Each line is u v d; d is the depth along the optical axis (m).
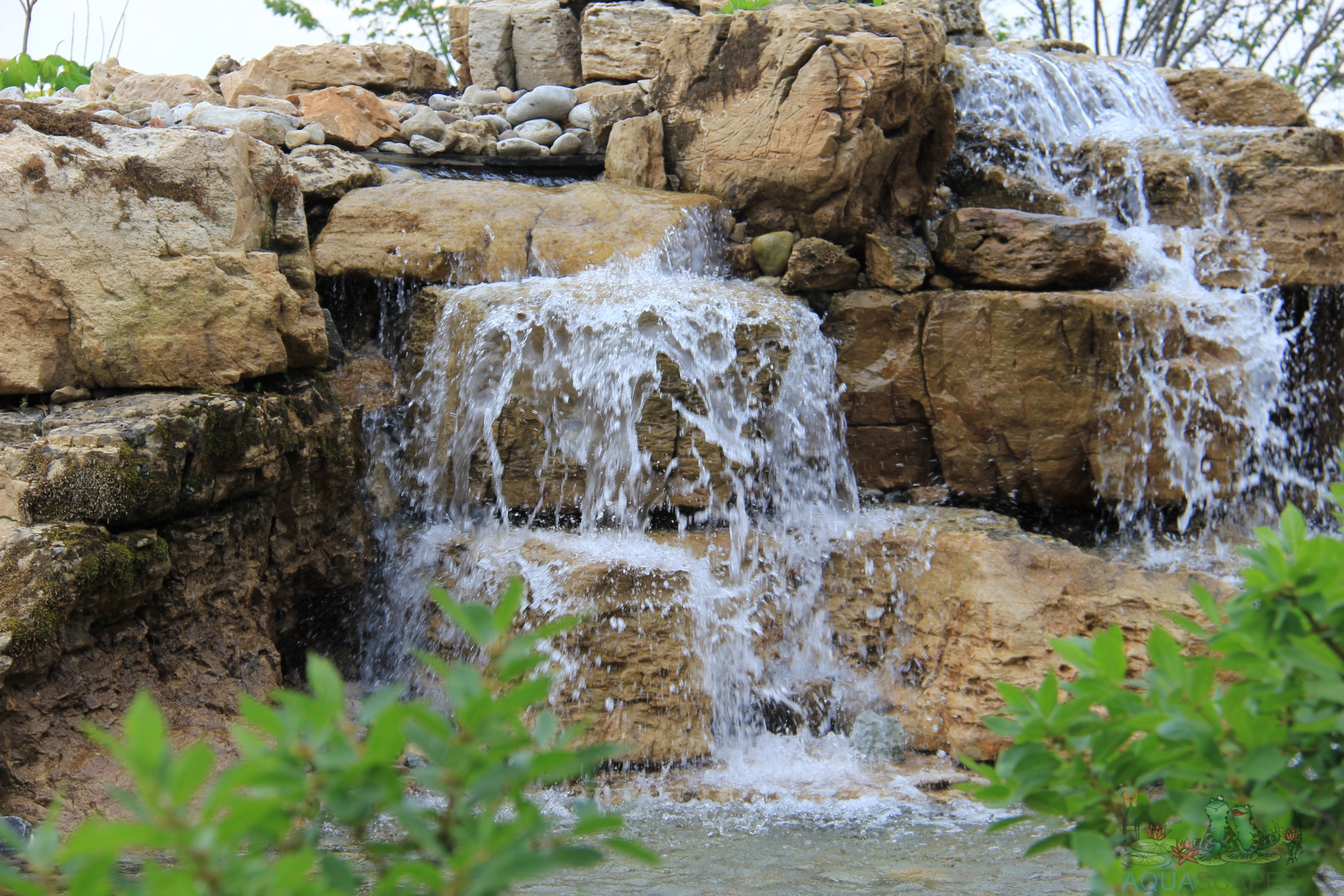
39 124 5.93
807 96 7.68
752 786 5.64
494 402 6.72
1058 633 6.01
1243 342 7.36
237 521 5.73
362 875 4.02
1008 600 6.08
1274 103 10.93
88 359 5.63
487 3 11.05
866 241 7.87
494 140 9.39
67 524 4.82
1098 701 1.82
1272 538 1.81
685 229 7.78
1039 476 7.27
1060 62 10.47
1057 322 7.11
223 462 5.56
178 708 5.30
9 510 4.79
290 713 1.40
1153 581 6.11
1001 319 7.19
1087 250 7.41
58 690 4.82
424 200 7.62
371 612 6.89
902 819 5.19
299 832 1.53
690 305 6.70
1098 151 9.05
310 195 7.75
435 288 7.27
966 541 6.41
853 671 6.70
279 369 6.21
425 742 1.45
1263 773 1.66
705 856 4.63
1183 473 7.27
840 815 5.24
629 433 6.65
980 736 5.95
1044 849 1.84
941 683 6.26
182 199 6.04
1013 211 7.67
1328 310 8.30
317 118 8.76
